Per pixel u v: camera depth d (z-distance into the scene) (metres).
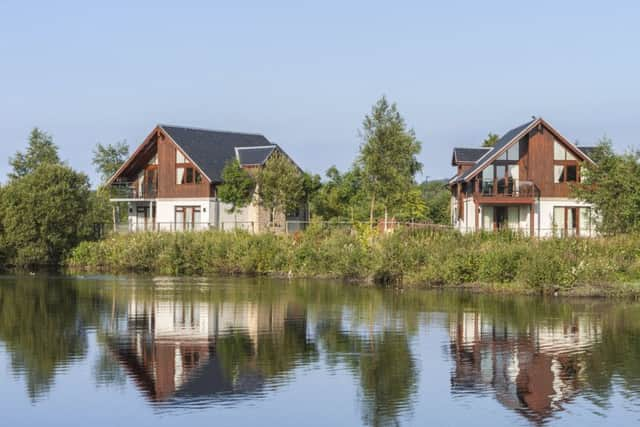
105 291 35.62
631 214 40.56
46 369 19.23
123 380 18.17
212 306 29.86
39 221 51.41
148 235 49.41
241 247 45.59
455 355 20.67
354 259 40.47
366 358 20.31
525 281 33.59
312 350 21.28
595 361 19.97
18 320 26.50
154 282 40.50
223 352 21.05
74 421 15.32
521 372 18.89
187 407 16.14
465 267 36.19
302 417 15.53
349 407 16.16
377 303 30.62
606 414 15.75
